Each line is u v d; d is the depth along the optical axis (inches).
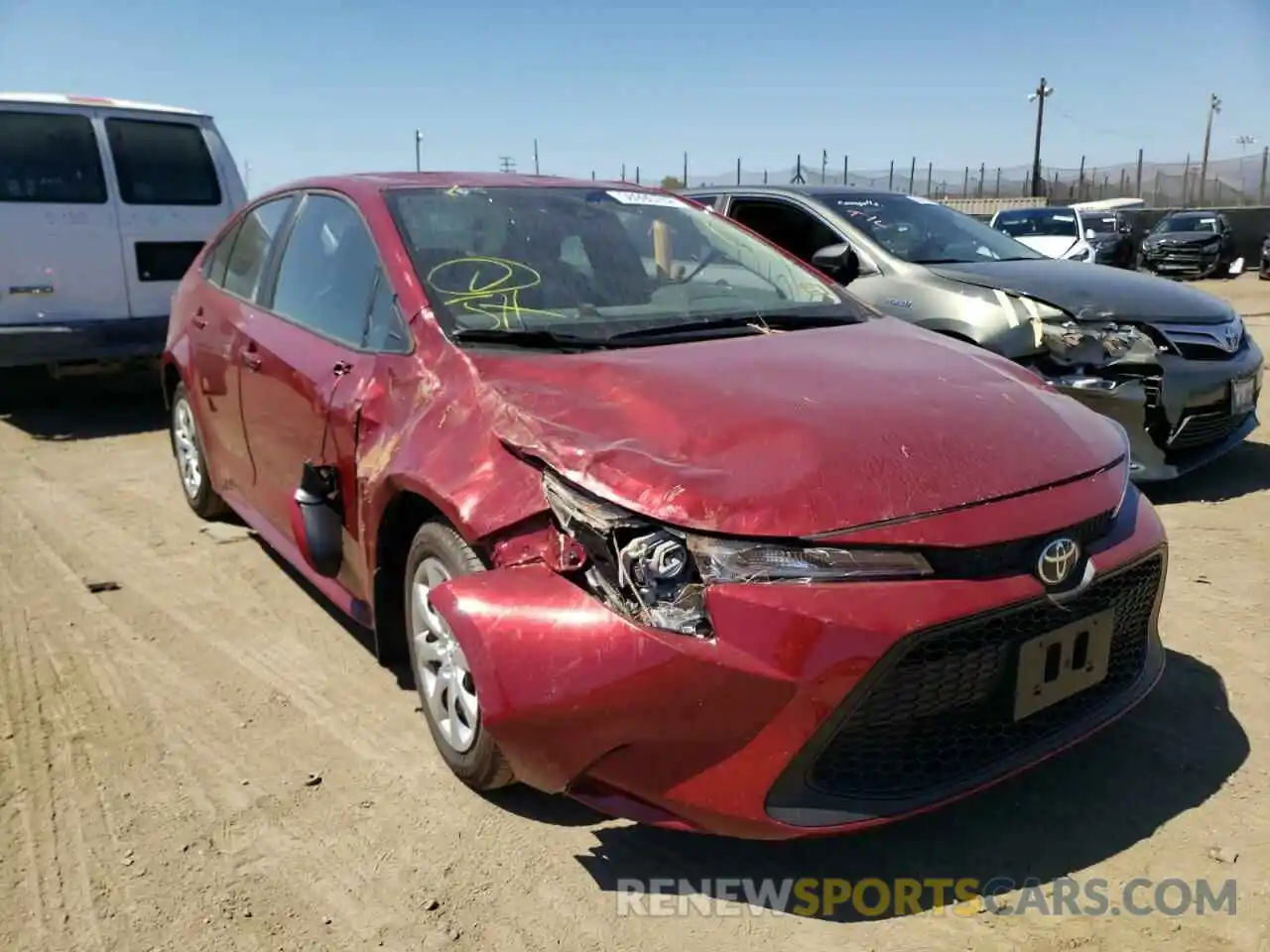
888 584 92.6
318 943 97.9
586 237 152.5
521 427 109.0
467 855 109.8
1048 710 105.7
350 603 144.3
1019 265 243.0
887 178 1296.8
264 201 191.6
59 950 97.5
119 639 162.9
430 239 143.4
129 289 310.2
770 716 90.7
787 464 98.3
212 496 213.3
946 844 109.3
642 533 95.0
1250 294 735.1
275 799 119.8
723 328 138.2
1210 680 141.1
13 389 340.8
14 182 292.7
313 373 146.5
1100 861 106.0
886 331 141.9
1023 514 98.7
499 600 99.9
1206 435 215.0
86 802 120.0
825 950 95.6
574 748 96.0
